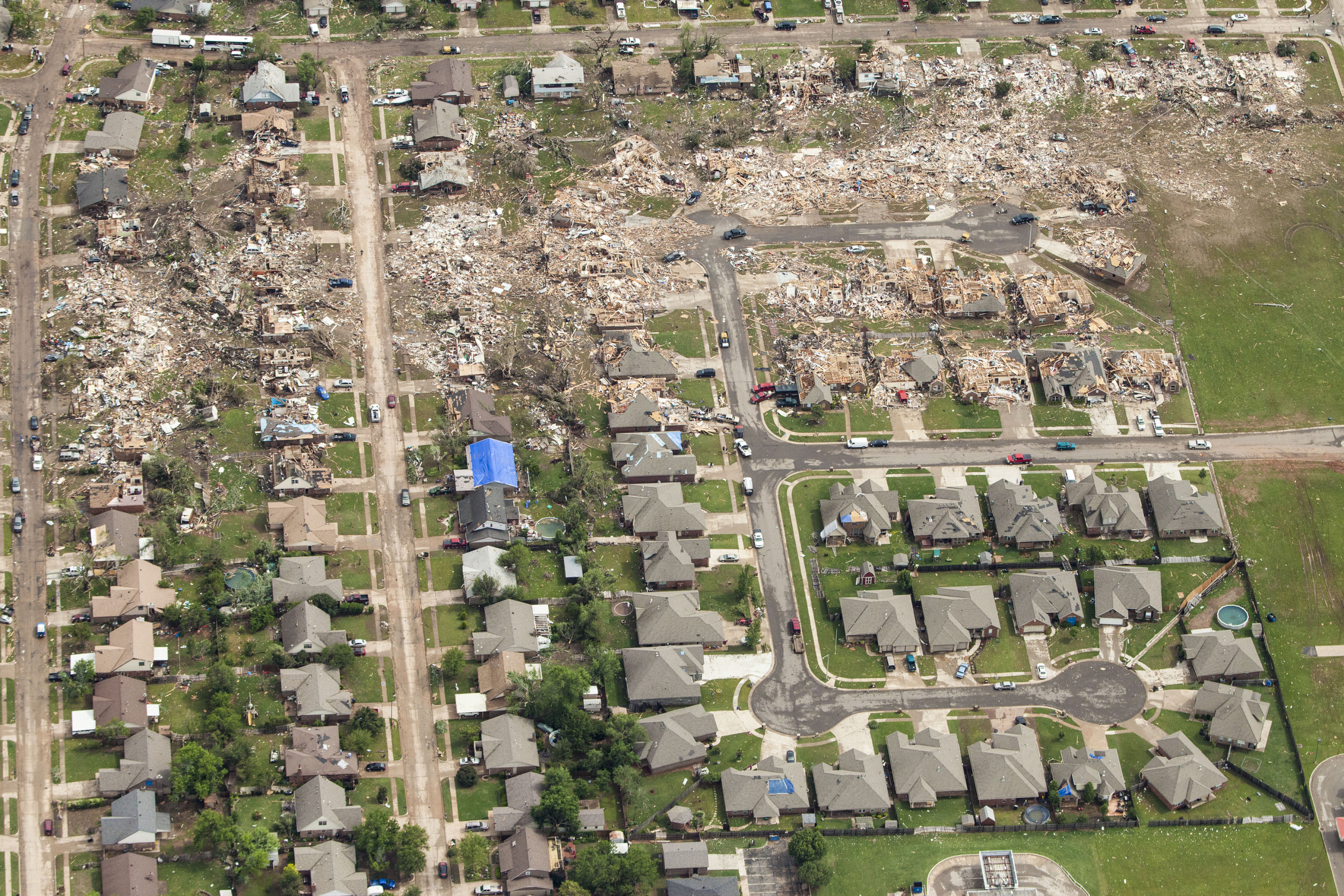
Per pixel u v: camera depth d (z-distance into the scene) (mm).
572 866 194000
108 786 195125
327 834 194875
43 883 189875
